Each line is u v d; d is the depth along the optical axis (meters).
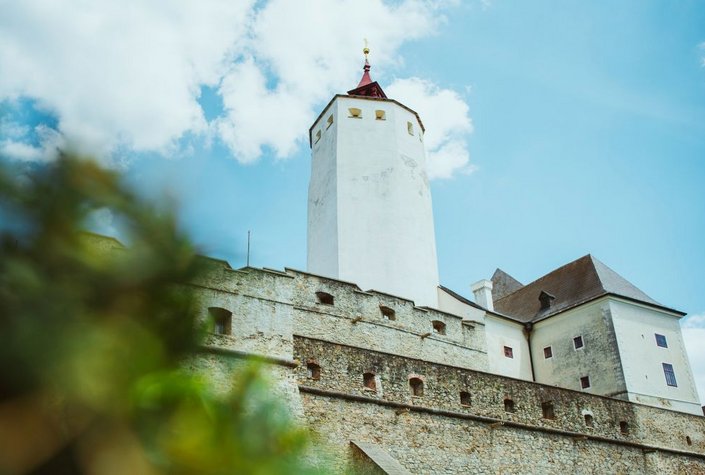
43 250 3.32
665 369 36.22
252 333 20.86
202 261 3.79
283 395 20.42
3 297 3.19
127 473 3.19
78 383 3.20
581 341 36.66
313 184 40.50
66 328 3.26
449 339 32.16
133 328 3.46
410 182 39.09
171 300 3.64
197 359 3.85
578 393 30.25
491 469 25.03
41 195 3.35
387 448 22.77
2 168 3.27
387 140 39.50
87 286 3.39
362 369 23.75
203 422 3.48
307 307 27.89
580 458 28.34
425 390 24.98
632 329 36.25
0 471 2.97
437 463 23.70
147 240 3.60
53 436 3.11
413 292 35.91
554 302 39.88
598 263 40.09
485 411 26.31
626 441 30.61
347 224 36.62
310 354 22.72
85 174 3.46
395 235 36.81
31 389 3.11
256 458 3.62
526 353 38.38
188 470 3.35
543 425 27.89
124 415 3.28
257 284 21.84
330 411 22.20
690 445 33.56
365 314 29.39
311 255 38.34
